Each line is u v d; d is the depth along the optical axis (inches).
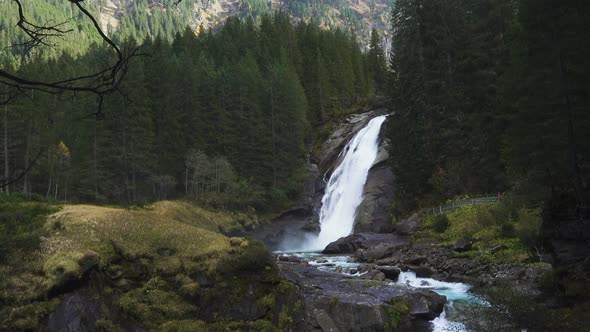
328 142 2817.4
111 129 2156.7
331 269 1168.8
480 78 1673.2
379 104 3181.6
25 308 598.2
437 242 1277.1
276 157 2474.2
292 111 2615.7
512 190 1296.8
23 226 768.3
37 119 1907.0
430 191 1739.7
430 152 1736.0
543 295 609.3
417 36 2070.6
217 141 2450.8
